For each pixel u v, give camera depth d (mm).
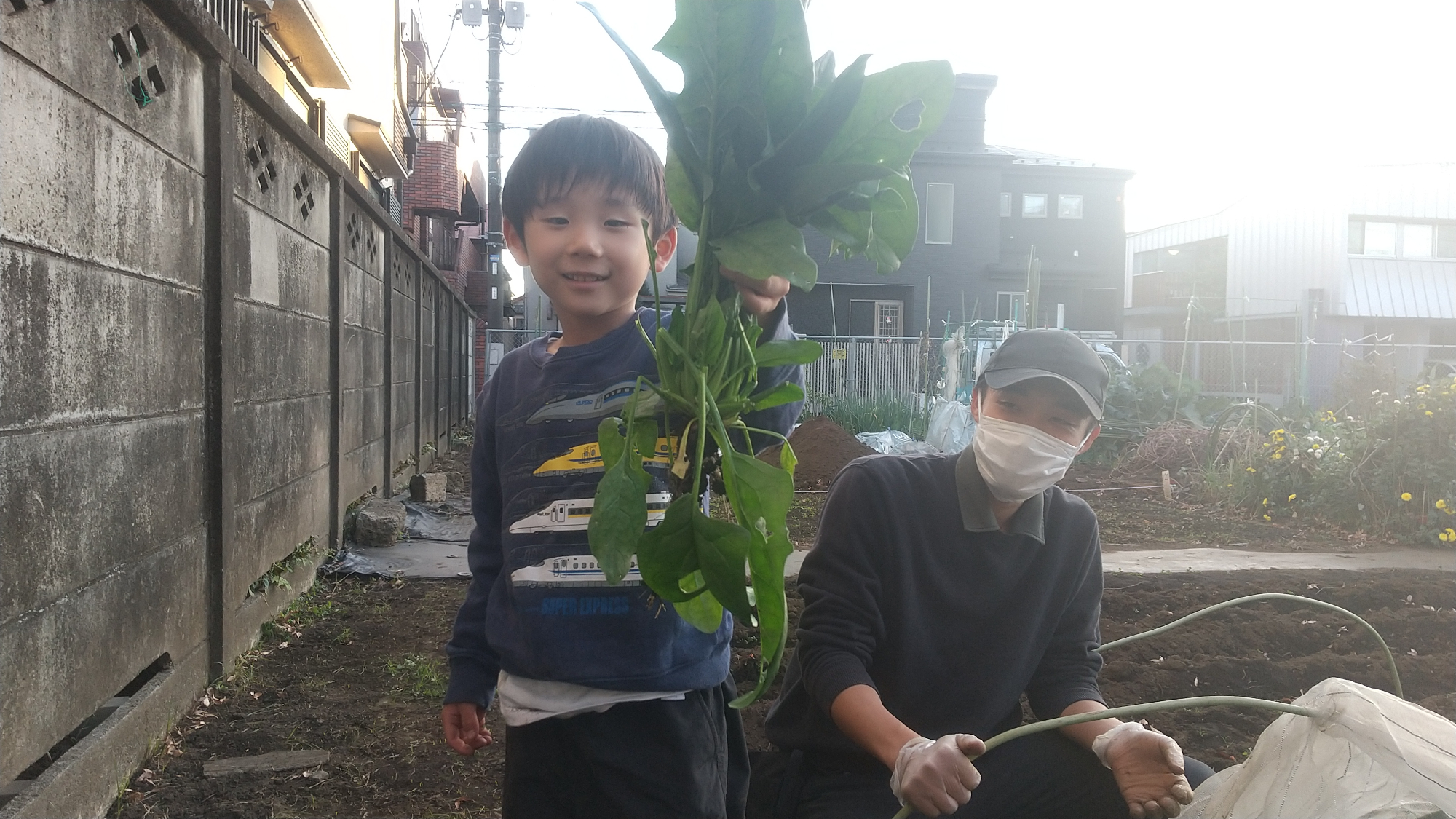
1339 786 1245
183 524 3131
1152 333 27688
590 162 1383
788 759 1811
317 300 5152
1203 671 3486
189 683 3154
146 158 2811
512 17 18875
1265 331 23359
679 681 1395
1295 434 9047
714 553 1012
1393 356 13023
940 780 1315
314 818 2479
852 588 1661
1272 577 5203
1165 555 6504
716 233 1115
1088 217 23766
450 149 19938
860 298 21578
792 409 1425
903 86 1079
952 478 1766
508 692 1437
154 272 2873
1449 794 1122
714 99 1058
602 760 1369
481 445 1676
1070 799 1699
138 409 2756
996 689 1719
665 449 1360
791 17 1045
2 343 2016
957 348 12961
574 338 1531
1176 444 11016
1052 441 1654
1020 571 1736
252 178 3898
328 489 5496
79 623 2381
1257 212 24141
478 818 2492
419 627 4293
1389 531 7340
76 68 2354
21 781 2172
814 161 1060
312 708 3246
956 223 21781
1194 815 1463
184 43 3119
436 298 12047
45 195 2195
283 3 7059
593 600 1391
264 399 4074
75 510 2361
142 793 2586
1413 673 3529
